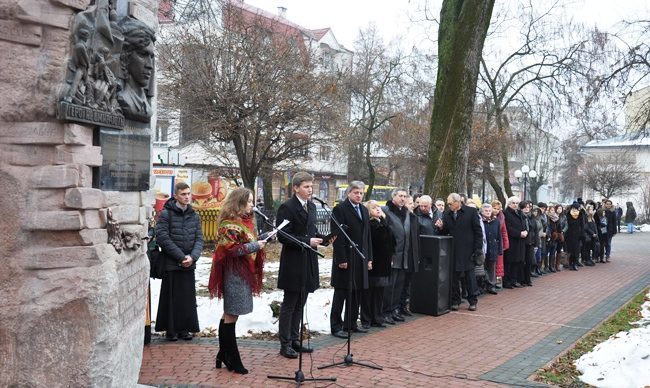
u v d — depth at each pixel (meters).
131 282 4.84
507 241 12.55
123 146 4.75
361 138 36.62
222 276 6.05
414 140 33.72
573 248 16.77
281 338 6.70
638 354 6.16
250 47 17.42
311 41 24.69
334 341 7.61
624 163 46.75
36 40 3.96
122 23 4.77
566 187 56.31
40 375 3.96
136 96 4.89
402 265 8.94
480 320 9.32
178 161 21.16
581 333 8.45
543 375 6.25
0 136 3.94
